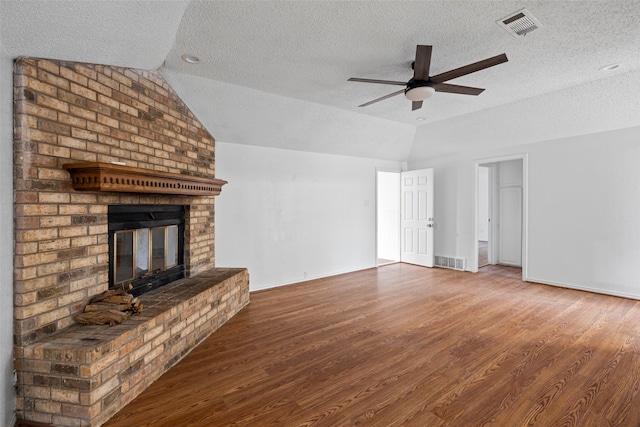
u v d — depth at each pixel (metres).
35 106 1.77
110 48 2.02
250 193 4.36
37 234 1.77
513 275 5.28
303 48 2.53
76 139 2.02
